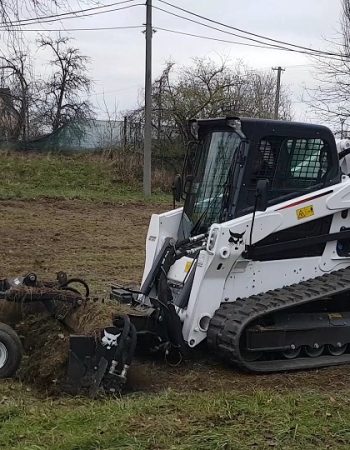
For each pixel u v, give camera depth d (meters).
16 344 5.79
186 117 28.77
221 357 6.30
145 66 23.16
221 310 6.34
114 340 5.58
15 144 26.72
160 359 6.69
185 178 7.31
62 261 12.53
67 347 5.79
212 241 6.24
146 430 4.67
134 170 25.58
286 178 6.64
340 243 7.06
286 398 5.43
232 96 30.45
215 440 4.51
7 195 21.00
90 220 18.06
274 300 6.31
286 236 6.64
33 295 6.20
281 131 6.58
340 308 6.88
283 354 6.54
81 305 6.27
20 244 14.16
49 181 23.70
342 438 4.65
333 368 6.50
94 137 28.09
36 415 4.96
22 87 28.08
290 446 4.51
